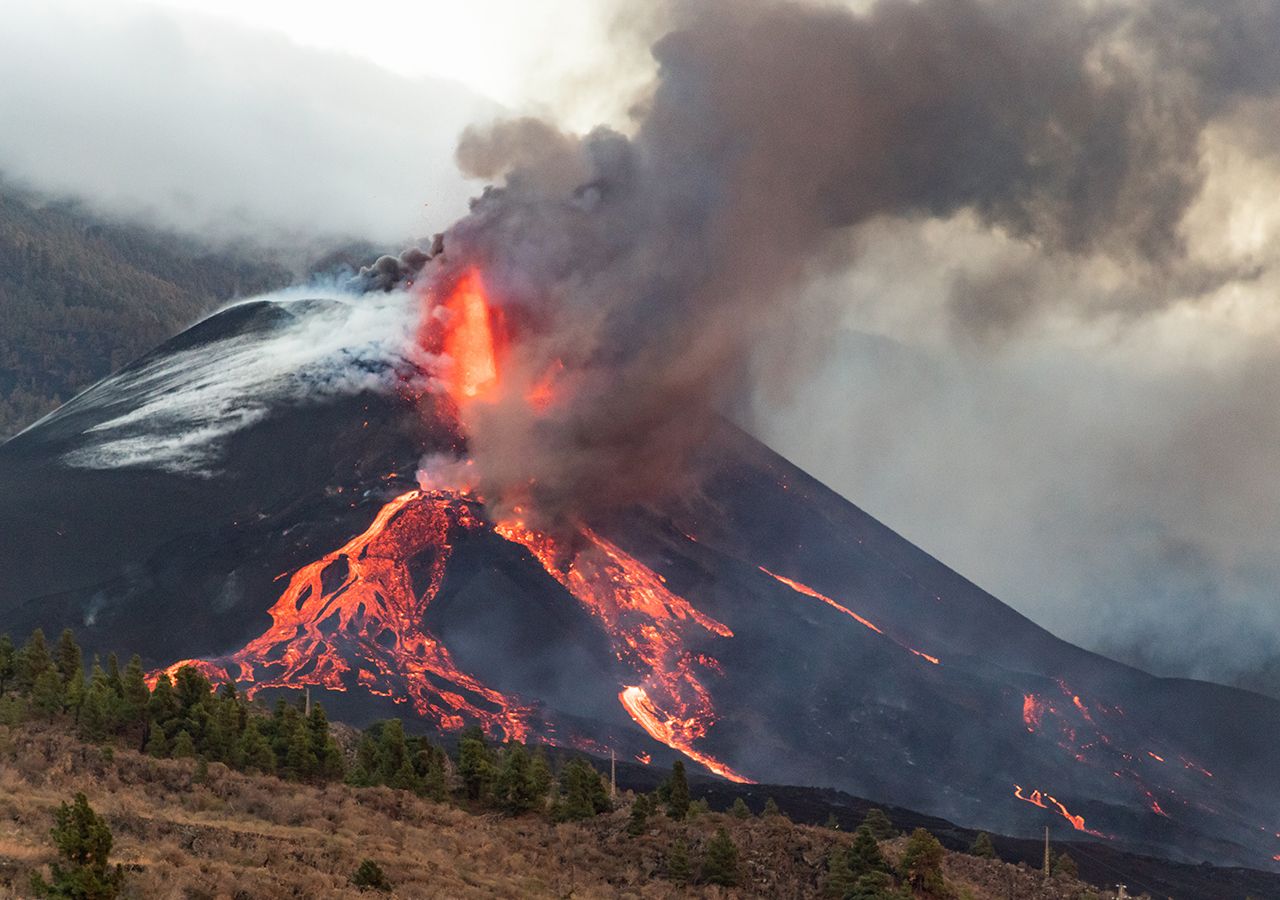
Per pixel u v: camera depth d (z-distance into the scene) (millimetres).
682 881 92438
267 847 77812
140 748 98625
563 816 103312
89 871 61688
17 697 101000
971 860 107000
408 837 88875
